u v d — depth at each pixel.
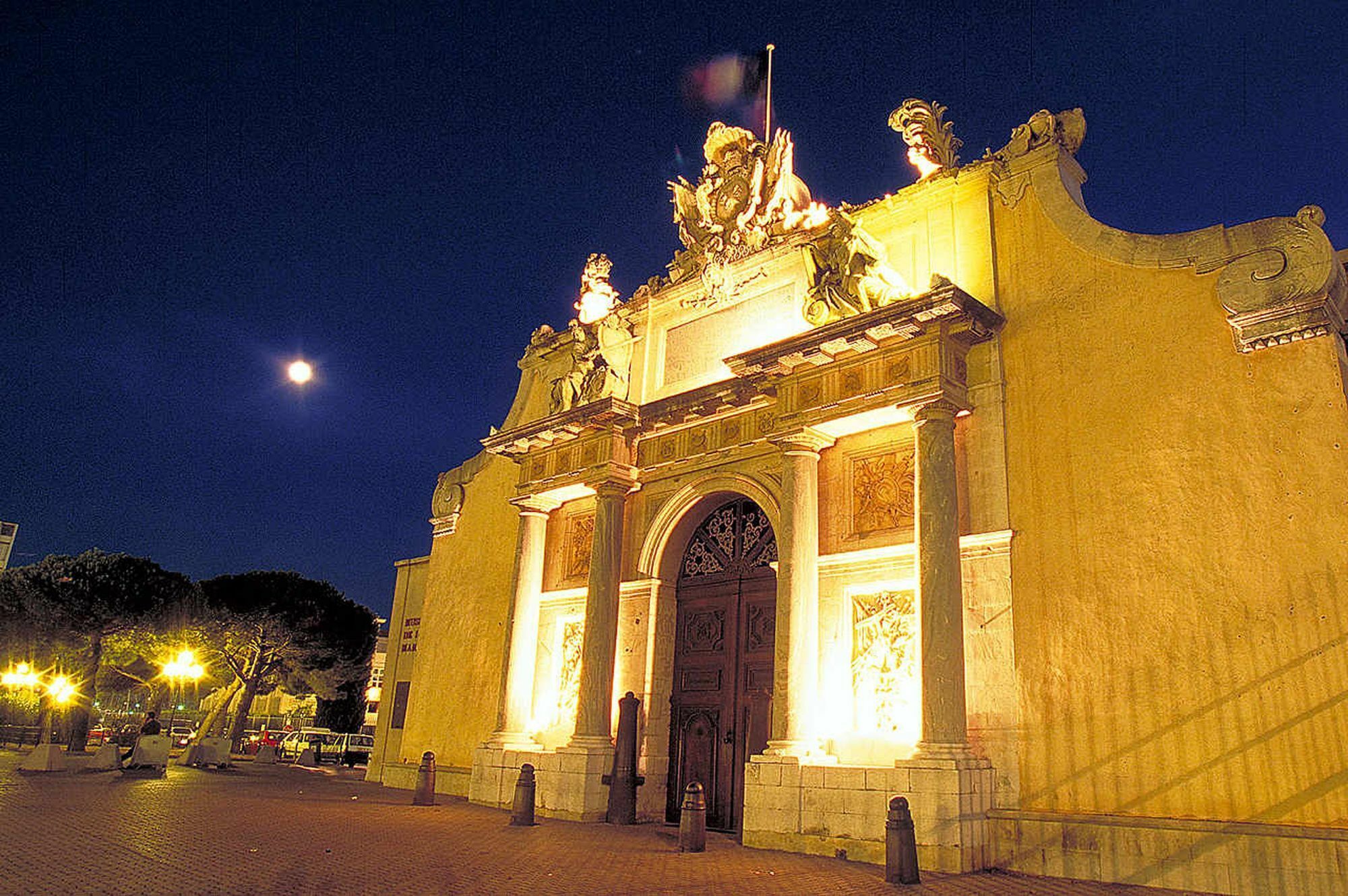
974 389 14.91
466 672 23.70
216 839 12.02
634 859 12.33
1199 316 12.91
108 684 42.38
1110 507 13.03
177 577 39.88
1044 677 12.96
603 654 18.69
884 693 14.87
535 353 25.69
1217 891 10.74
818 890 10.33
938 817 12.28
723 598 18.48
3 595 36.50
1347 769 10.30
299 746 42.59
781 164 20.05
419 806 18.61
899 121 17.50
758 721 17.06
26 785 19.16
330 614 41.31
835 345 15.49
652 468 19.92
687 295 20.78
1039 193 15.34
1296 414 11.70
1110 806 11.94
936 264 16.33
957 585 13.63
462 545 25.42
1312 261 11.95
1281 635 11.16
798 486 16.11
